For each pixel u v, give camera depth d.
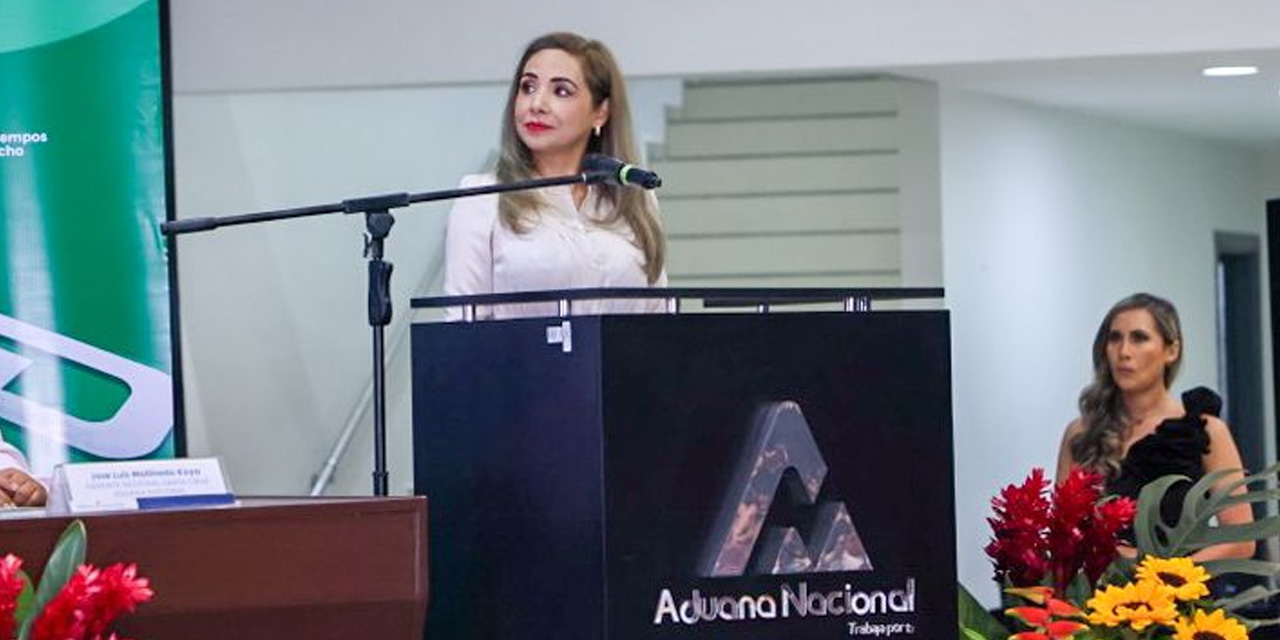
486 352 3.43
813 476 3.29
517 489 3.36
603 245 4.53
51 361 6.00
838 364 3.31
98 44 6.05
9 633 2.73
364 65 8.30
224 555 3.00
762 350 3.27
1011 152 11.62
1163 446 7.25
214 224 4.23
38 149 6.01
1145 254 12.70
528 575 3.34
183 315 9.26
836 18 8.17
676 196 11.48
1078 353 12.24
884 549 3.34
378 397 4.16
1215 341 13.27
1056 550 3.93
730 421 3.24
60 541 2.87
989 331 11.48
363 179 9.59
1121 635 3.60
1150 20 8.02
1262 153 13.52
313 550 3.06
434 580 3.58
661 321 3.21
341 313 9.73
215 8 8.33
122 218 6.06
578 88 4.61
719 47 8.20
